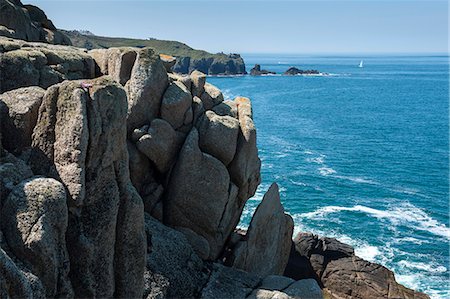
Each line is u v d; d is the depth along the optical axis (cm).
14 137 1642
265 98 18850
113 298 1720
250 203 6038
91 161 1577
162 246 2436
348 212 6103
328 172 7950
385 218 5931
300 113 14825
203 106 3136
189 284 2400
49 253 1386
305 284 2611
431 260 4822
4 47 2430
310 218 5862
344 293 3744
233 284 2556
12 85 2303
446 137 11150
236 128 2919
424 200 6656
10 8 3438
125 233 1709
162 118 2812
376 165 8500
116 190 1655
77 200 1529
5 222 1385
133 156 2709
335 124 12838
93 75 2934
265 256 3225
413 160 8900
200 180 2789
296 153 9288
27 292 1268
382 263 4734
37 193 1414
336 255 3916
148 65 2753
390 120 13650
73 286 1555
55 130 1573
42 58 2484
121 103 1653
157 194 2819
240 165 2956
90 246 1556
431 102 18288
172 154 2833
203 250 2773
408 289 3697
